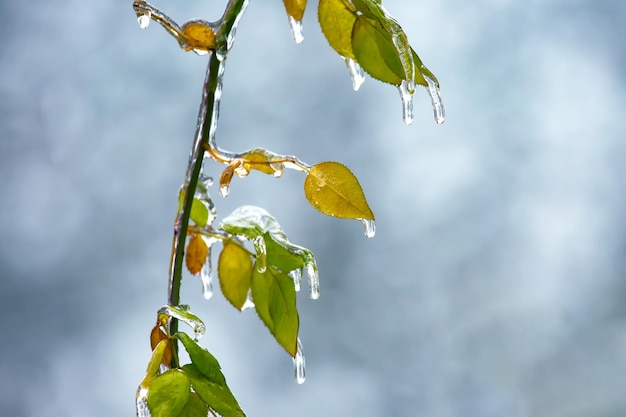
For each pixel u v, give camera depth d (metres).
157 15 1.13
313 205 1.14
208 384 1.10
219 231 1.16
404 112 1.10
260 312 1.15
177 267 1.13
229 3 1.14
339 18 1.11
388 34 1.10
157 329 1.11
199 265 1.18
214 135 1.14
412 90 1.09
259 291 1.15
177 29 1.13
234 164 1.14
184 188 1.14
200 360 1.10
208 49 1.14
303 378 1.15
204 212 1.17
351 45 1.11
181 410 1.09
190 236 1.18
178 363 1.11
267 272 1.16
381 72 1.10
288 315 1.15
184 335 1.10
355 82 1.14
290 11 1.13
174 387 1.09
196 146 1.14
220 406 1.09
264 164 1.14
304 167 1.14
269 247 1.15
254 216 1.16
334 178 1.14
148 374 1.09
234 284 1.17
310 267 1.16
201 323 1.11
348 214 1.14
